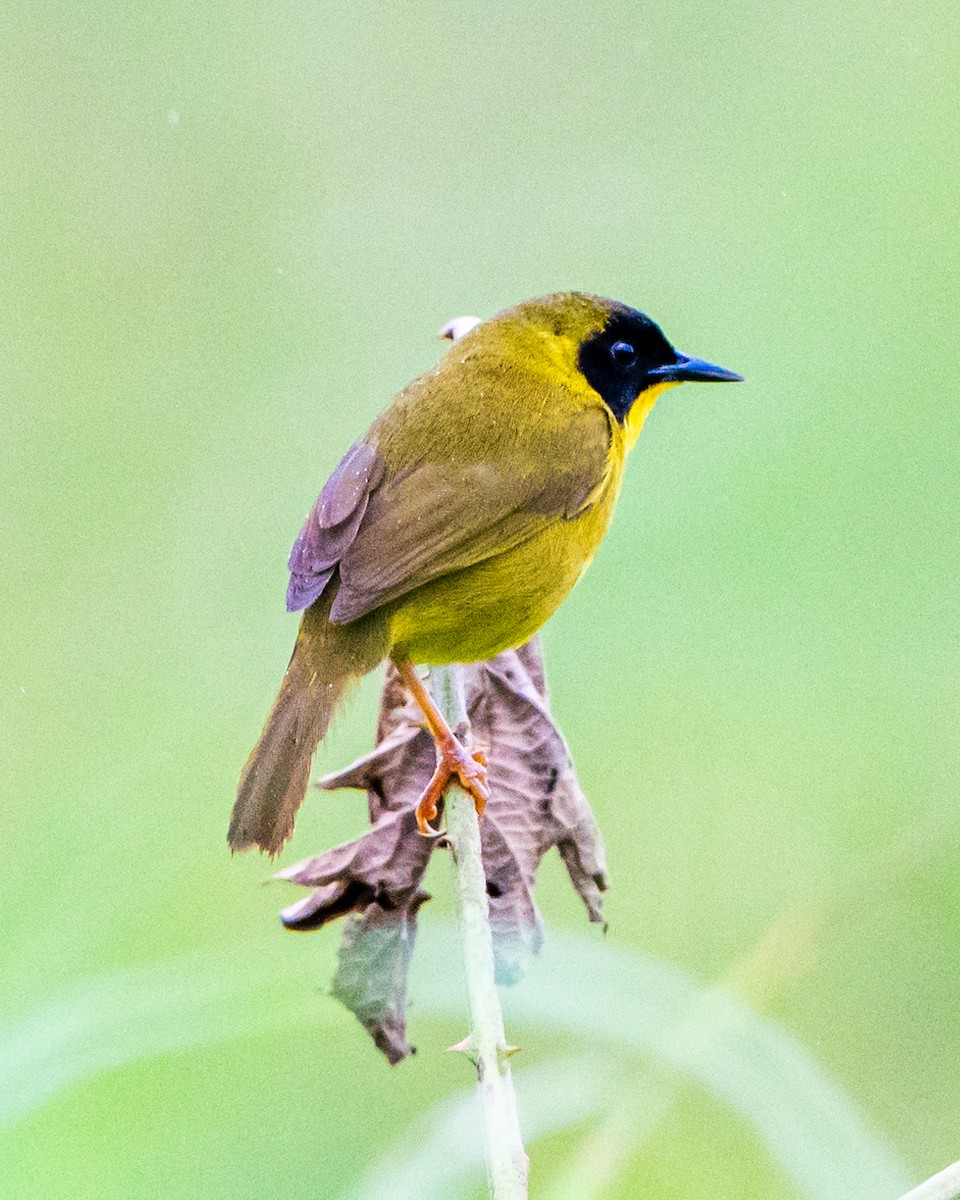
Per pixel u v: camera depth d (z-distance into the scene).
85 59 16.06
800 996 10.73
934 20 15.59
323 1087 10.12
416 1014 10.43
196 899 11.41
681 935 11.48
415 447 9.32
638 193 15.91
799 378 13.68
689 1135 9.25
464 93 16.41
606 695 12.27
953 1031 10.62
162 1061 9.63
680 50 16.42
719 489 12.98
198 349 15.45
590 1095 8.11
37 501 14.66
